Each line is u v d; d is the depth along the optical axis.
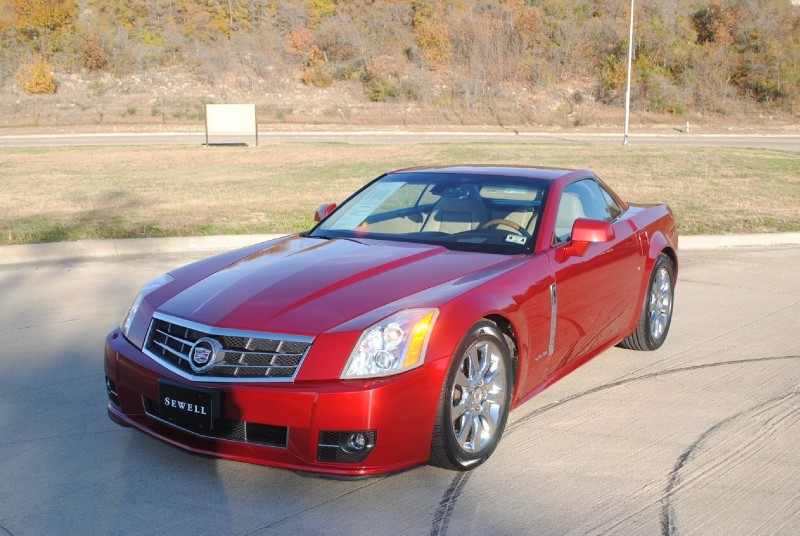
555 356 4.45
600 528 3.26
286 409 3.29
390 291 3.66
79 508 3.42
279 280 3.86
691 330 6.49
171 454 4.00
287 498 3.52
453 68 59.53
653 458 3.97
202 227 11.06
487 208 4.69
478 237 4.47
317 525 3.28
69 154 27.00
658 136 44.97
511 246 4.39
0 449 4.05
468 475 3.76
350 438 3.30
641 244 5.48
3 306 7.06
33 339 6.04
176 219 11.91
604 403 4.78
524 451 4.05
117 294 7.52
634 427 4.39
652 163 22.67
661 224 5.96
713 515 3.38
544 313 4.21
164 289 4.03
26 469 3.82
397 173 5.42
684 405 4.75
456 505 3.46
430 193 4.96
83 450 4.04
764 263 9.48
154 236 10.38
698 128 52.78
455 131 48.38
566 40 61.88
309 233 4.91
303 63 58.75
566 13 64.94
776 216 12.82
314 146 30.88
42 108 48.09
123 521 3.31
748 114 57.38
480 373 3.74
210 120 31.31
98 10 60.72
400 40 60.25
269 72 57.03
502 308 3.81
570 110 56.12
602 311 4.95
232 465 3.87
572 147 29.66
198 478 3.72
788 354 5.81
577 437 4.24
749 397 4.90
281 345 3.39
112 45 56.03
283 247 4.55
